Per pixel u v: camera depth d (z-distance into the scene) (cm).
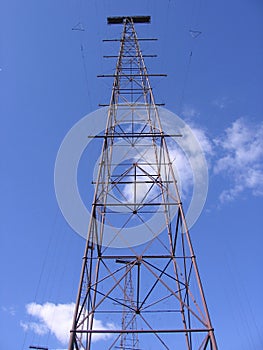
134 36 2588
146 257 1689
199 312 1408
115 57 2458
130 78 2300
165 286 1512
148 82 2223
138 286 1788
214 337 1307
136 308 1681
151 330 1362
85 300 1508
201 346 1395
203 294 1420
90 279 1612
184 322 1681
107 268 1706
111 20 2823
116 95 2223
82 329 1454
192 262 1527
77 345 1356
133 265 1658
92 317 1650
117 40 2556
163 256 1689
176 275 1706
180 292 1667
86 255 1518
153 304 1661
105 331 1333
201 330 1344
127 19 2822
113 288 1556
